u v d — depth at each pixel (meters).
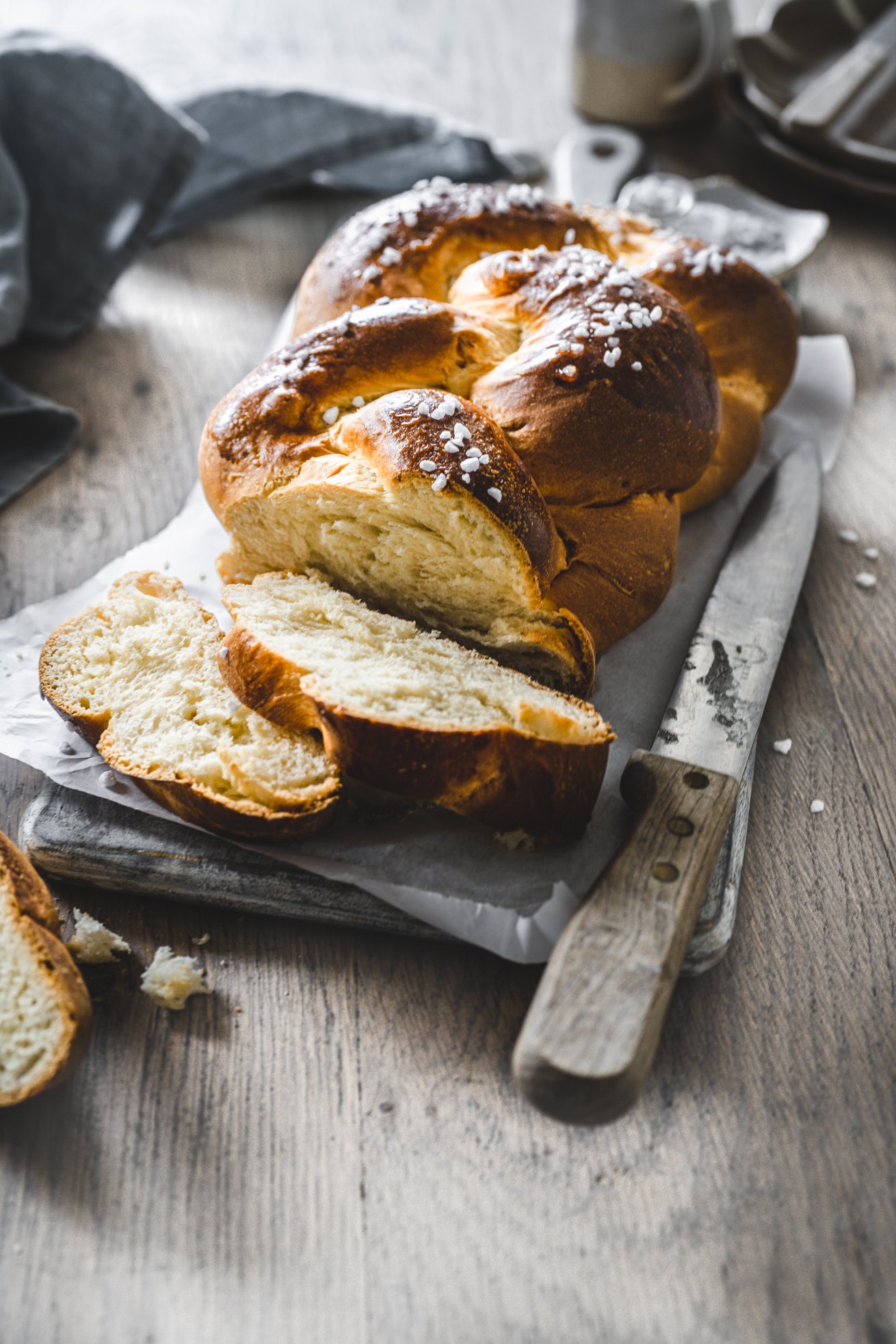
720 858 0.61
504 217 0.71
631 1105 0.53
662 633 0.68
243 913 0.61
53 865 0.61
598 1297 0.53
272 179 0.92
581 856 0.60
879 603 0.72
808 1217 0.54
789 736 0.67
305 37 1.11
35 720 0.65
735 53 0.97
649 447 0.65
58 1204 0.54
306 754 0.61
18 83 0.85
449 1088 0.57
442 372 0.66
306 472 0.63
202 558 0.71
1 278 0.82
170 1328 0.52
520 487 0.62
